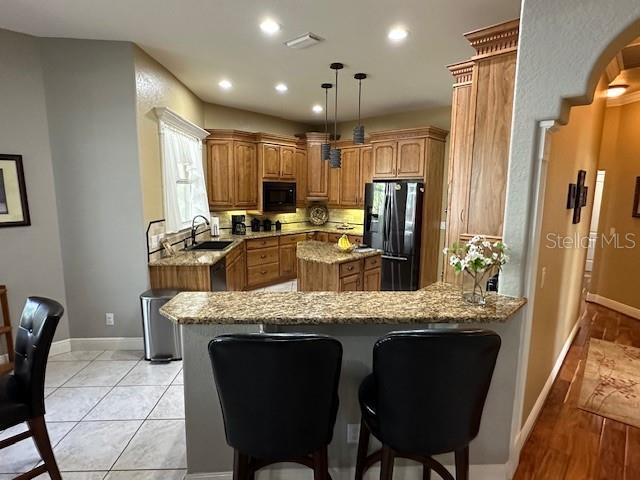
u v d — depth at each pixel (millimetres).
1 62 2877
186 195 4398
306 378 1270
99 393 2699
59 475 1794
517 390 1936
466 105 2689
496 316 1625
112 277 3336
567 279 3043
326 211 6855
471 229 2674
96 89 3098
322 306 1738
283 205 6086
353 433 1891
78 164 3168
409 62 3547
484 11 2539
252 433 1340
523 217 1816
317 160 6352
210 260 3535
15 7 2510
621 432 2377
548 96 1679
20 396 1717
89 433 2260
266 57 3449
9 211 3004
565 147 2273
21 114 2986
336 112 5746
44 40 3006
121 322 3406
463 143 2707
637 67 3492
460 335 1257
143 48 3242
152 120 3502
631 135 4602
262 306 1741
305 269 3814
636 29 1492
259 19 2688
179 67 3754
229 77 4066
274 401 1288
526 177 1788
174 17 2658
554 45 1639
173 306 1745
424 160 4941
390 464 1464
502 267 1898
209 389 1788
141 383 2838
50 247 3211
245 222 6125
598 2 1523
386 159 5289
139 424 2348
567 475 2004
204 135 4953
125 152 3191
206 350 1754
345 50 3266
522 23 1714
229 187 5457
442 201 5355
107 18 2674
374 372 1371
